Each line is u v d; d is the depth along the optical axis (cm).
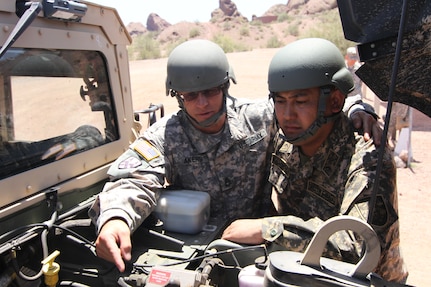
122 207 197
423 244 435
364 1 153
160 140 235
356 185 183
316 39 193
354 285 131
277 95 193
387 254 197
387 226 182
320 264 140
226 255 201
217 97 222
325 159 203
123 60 260
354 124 201
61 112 217
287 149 219
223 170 238
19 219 188
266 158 244
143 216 206
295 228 186
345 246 173
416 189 568
